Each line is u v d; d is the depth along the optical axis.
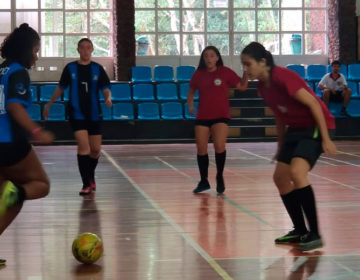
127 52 19.72
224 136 9.20
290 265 5.52
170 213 7.95
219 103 9.15
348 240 6.45
